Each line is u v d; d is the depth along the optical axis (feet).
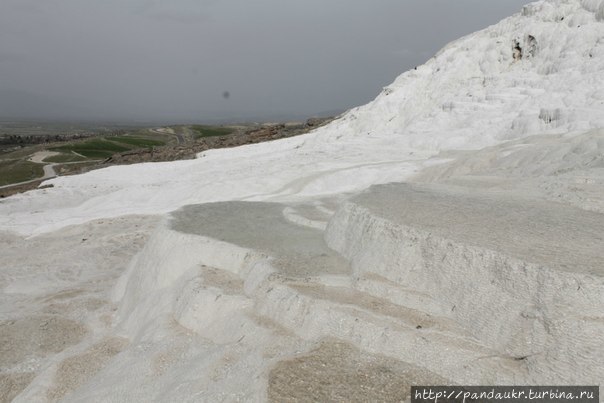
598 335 29.50
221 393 37.40
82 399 47.24
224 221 78.64
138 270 75.10
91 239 119.85
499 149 106.22
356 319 40.37
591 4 149.07
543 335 31.99
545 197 60.90
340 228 61.21
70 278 95.50
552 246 39.42
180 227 74.28
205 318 53.52
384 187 72.18
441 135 146.20
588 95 118.83
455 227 46.52
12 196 191.31
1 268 102.53
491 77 161.38
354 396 33.47
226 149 263.08
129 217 134.41
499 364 32.78
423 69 203.92
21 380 57.67
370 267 48.93
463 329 37.40
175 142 554.05
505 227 45.93
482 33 189.78
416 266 44.39
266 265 54.90
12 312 76.38
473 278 38.73
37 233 128.98
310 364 37.29
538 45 157.17
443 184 75.66
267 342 42.86
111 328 70.08
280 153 206.80
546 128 116.06
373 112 197.36
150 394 43.93
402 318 40.06
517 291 35.17
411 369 35.40
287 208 87.45
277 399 33.71
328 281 49.37
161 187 165.78
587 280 31.83
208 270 61.77
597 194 56.65
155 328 56.59
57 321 72.13
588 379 28.53
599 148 78.84
